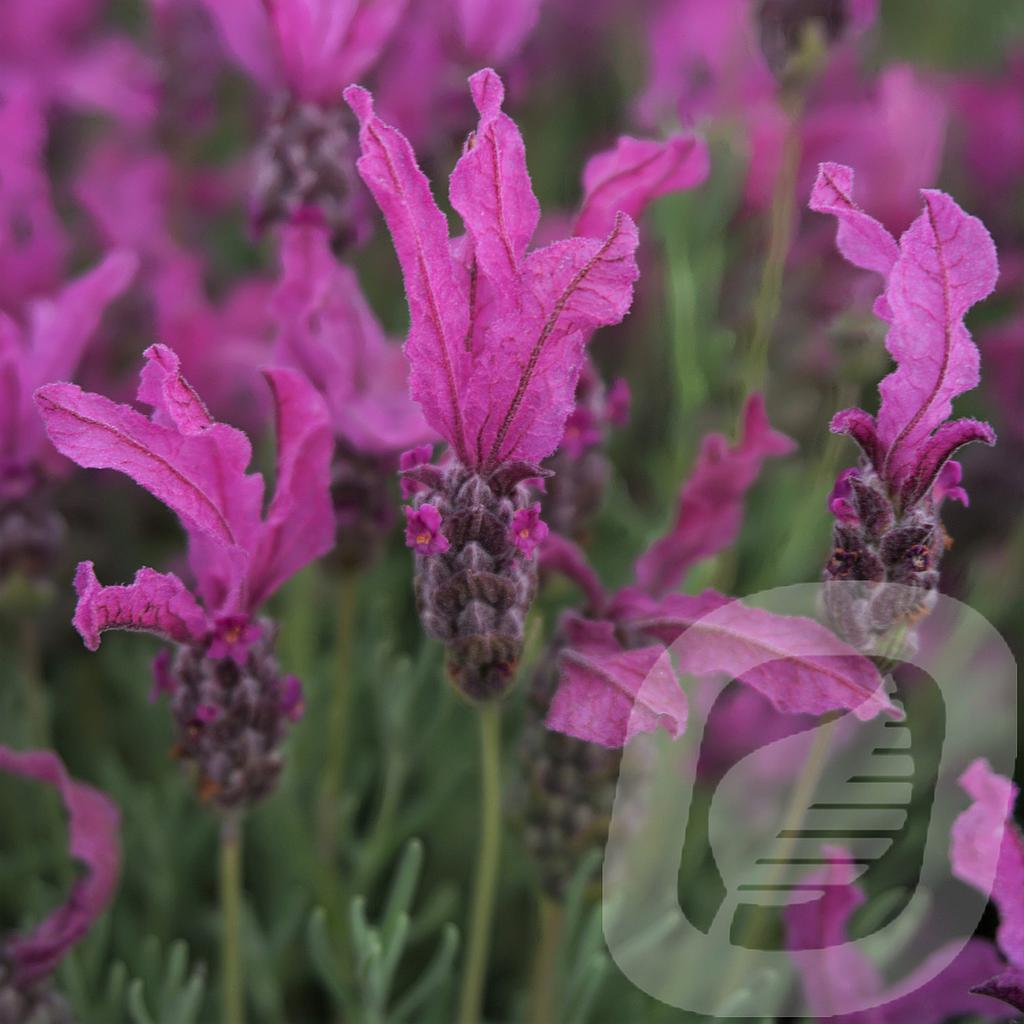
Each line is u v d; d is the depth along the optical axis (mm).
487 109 510
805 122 653
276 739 556
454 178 510
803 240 649
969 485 661
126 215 731
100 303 598
